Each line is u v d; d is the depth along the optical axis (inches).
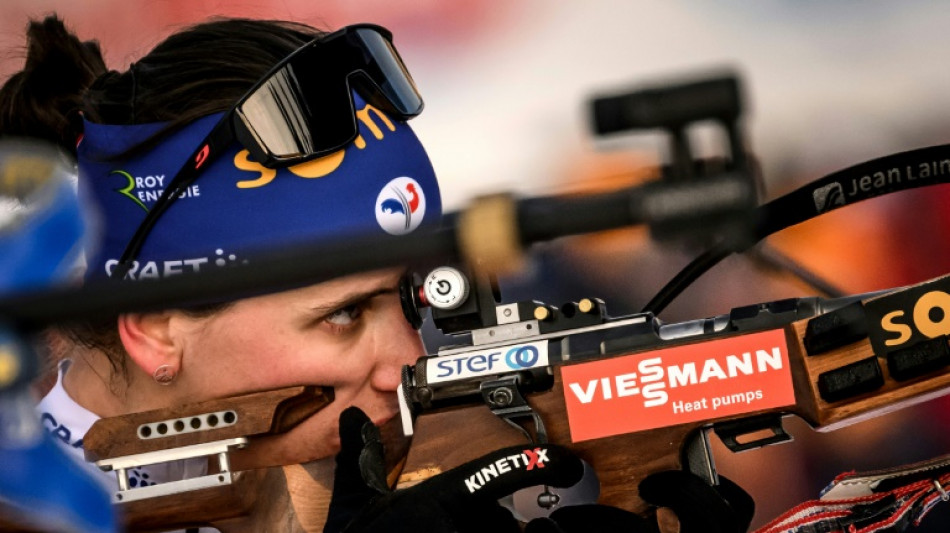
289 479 311.4
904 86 654.5
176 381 318.3
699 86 161.8
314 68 313.1
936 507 444.5
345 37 318.0
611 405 275.0
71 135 320.2
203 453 306.0
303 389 308.0
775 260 362.3
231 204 311.9
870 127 655.8
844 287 561.6
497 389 277.3
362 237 185.8
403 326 320.8
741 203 163.8
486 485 271.4
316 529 310.3
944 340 260.1
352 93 318.7
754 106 661.9
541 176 670.5
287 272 187.5
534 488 464.1
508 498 306.8
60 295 194.4
